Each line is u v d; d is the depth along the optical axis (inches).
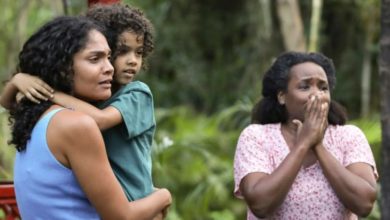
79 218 165.5
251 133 204.7
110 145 175.3
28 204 168.4
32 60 168.4
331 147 202.5
